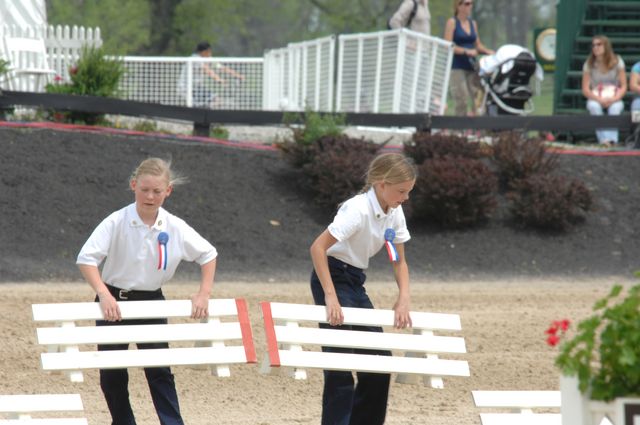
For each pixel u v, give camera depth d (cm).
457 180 4059
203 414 1997
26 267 3419
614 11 5888
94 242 1608
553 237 4094
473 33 5281
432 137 4375
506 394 1605
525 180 4206
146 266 1638
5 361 2316
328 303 1644
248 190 4125
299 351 1644
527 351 2566
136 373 2323
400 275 1719
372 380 1692
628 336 1087
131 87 5406
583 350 1123
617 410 1093
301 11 14025
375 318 1673
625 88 5084
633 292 1111
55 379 2209
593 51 5103
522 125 4681
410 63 5047
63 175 3941
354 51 5097
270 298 3155
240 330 1662
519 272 3841
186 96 5453
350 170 4053
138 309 1616
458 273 3797
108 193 3916
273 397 2153
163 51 11288
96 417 1947
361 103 5116
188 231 1655
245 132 4866
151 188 1587
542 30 6675
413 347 1691
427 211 4122
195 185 4066
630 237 4116
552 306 3161
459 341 1719
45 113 4469
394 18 5147
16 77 4781
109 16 10962
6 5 5153
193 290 3253
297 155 4250
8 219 3662
